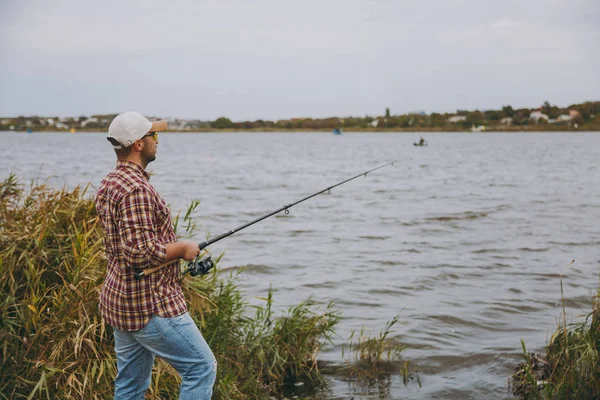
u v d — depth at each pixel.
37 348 3.84
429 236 13.26
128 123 3.02
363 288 8.77
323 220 15.68
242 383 4.84
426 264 10.34
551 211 17.20
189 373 3.10
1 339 3.79
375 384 5.28
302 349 5.50
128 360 3.17
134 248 2.88
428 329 6.84
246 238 12.85
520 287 8.76
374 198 20.94
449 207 18.28
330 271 9.85
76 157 45.34
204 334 4.55
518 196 21.34
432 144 93.06
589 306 7.77
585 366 4.46
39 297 3.97
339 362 5.76
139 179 2.99
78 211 4.74
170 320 3.01
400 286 8.88
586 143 95.00
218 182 26.70
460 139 125.75
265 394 4.92
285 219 15.79
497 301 8.02
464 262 10.48
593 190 23.34
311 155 56.88
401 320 7.21
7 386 3.72
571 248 11.69
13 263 4.10
